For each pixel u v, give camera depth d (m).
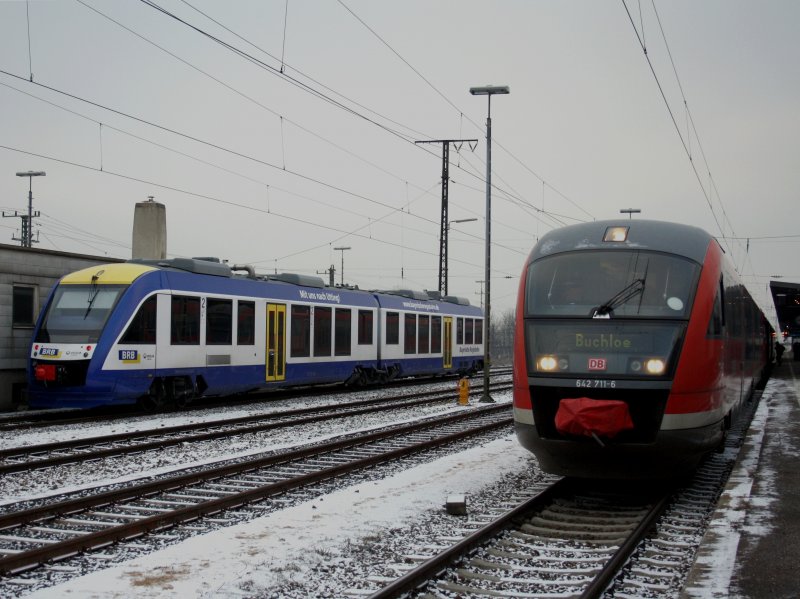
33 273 20.56
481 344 37.88
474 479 10.95
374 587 6.32
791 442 12.81
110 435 14.61
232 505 9.22
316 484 10.76
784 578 5.89
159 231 30.64
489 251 24.16
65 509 8.77
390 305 29.88
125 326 18.02
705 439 9.37
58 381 17.48
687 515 8.91
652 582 6.49
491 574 6.71
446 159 37.50
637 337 9.24
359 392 27.66
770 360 40.25
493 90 23.53
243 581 6.31
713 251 10.31
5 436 14.95
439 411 21.25
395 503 9.34
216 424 17.05
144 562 6.85
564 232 10.65
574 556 7.32
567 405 8.99
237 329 21.61
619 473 9.25
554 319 9.65
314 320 25.16
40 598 5.91
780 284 47.69
